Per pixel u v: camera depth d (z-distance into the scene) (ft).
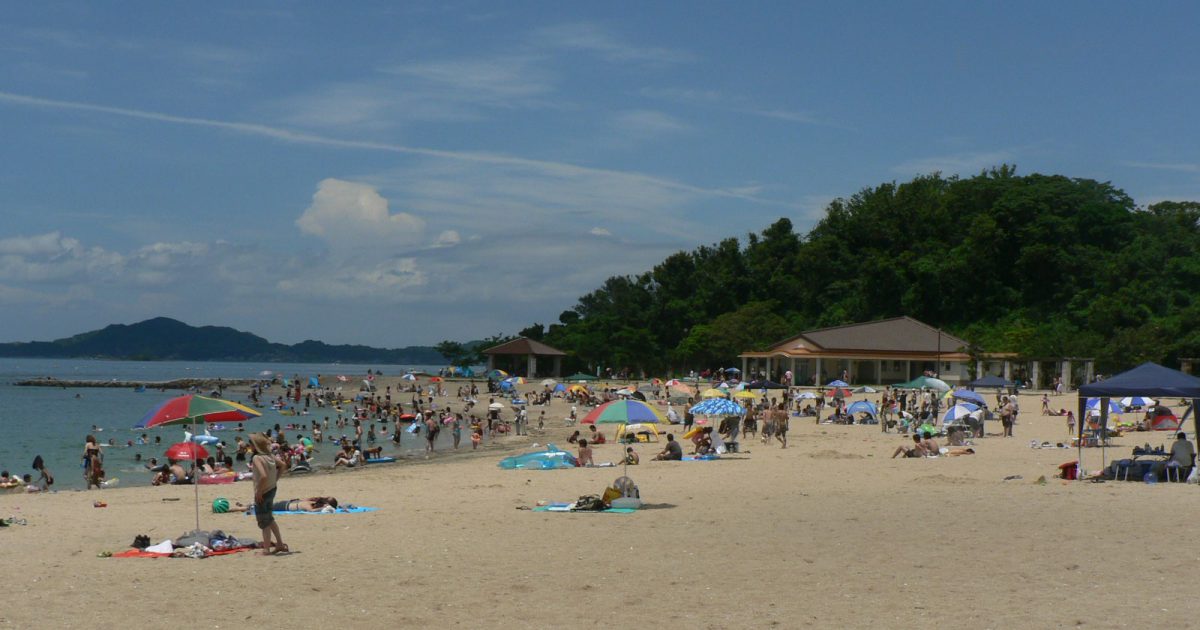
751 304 402.11
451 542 55.57
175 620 36.91
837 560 48.96
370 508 72.95
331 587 42.93
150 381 508.53
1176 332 289.53
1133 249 354.95
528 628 35.86
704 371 387.55
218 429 205.67
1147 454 93.86
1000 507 67.00
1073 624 35.50
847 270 428.15
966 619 36.47
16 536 59.82
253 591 42.06
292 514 68.74
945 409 195.72
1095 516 62.18
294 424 225.56
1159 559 47.88
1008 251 398.62
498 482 94.27
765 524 61.57
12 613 37.86
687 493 80.43
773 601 39.91
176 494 90.33
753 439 151.23
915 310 401.29
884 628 35.35
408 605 39.52
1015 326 347.36
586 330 440.86
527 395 308.81
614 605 39.42
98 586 43.06
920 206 448.24
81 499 85.87
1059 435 148.97
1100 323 313.12
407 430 197.36
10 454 153.48
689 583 43.68
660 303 436.76
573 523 63.10
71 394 384.68
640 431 160.15
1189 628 34.76
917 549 51.78
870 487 82.89
